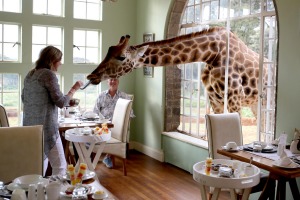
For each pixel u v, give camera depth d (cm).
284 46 344
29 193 179
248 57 427
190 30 504
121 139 460
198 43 431
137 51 419
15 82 518
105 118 504
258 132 394
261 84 390
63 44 542
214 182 238
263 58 389
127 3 584
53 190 184
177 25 521
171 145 516
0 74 508
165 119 530
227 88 424
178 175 469
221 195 400
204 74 452
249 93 425
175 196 396
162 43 434
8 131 248
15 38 516
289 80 340
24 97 315
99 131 385
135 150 597
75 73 555
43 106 310
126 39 418
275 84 358
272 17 383
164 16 517
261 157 279
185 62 432
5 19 501
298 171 246
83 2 558
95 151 443
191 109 507
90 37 568
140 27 579
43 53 316
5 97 513
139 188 419
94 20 561
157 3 532
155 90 542
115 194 398
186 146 483
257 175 243
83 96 566
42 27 530
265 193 289
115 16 576
